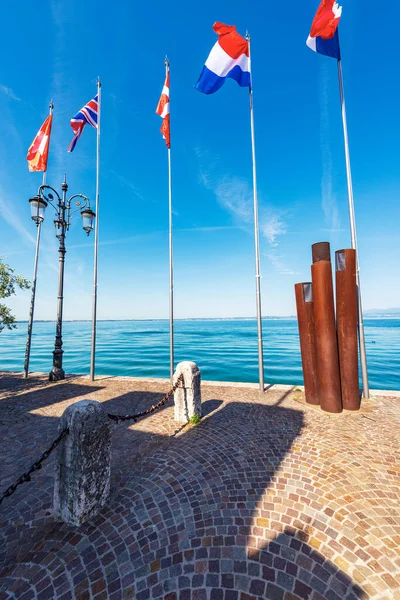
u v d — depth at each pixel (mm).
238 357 20719
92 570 2371
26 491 3537
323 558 2434
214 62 8188
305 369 6918
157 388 8602
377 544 2578
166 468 3930
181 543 2631
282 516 2953
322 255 6320
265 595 2115
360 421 5637
